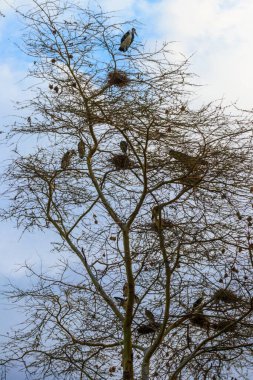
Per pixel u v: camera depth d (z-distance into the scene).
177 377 10.83
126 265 10.97
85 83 11.41
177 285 11.12
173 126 11.10
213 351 10.98
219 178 11.20
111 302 11.52
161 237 10.49
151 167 11.29
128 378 10.66
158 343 10.70
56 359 11.35
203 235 11.14
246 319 11.07
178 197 11.09
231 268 10.92
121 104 11.12
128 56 11.19
